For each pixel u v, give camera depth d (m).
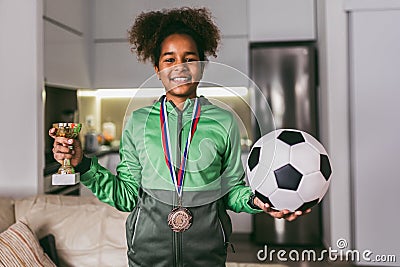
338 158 4.63
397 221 4.47
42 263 2.40
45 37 4.05
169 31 1.48
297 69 5.18
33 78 3.29
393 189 4.47
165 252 1.54
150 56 1.54
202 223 1.53
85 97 5.73
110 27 5.70
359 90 4.47
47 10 4.10
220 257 1.57
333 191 4.65
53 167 3.94
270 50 5.18
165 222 1.53
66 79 4.68
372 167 4.49
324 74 4.83
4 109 3.32
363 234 4.51
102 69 5.71
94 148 5.40
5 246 2.31
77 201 2.83
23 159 3.31
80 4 5.16
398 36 4.42
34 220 2.69
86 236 2.65
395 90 4.44
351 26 4.49
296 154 1.47
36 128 3.30
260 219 5.27
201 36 1.50
